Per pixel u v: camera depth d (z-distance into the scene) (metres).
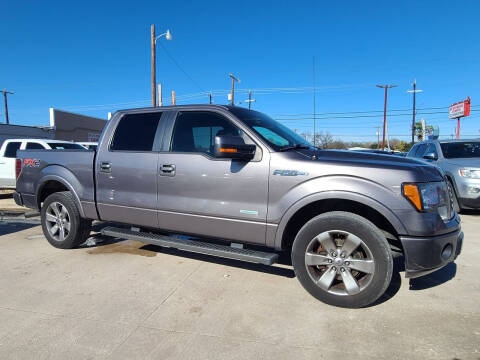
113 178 4.05
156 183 3.74
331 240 2.97
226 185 3.35
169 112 3.89
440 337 2.53
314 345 2.45
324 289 3.01
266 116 4.08
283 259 4.31
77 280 3.60
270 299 3.17
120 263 4.12
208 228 3.50
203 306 3.03
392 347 2.41
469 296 3.23
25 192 4.91
